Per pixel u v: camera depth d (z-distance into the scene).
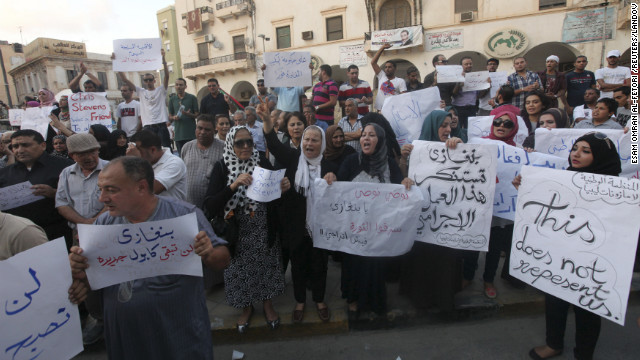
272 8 21.30
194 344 1.76
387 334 2.95
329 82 5.90
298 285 3.01
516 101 5.79
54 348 1.58
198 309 1.80
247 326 2.96
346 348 2.81
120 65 5.86
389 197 2.68
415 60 17.92
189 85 25.56
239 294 2.86
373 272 2.87
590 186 2.15
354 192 2.74
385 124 3.68
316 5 19.97
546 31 15.38
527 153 2.94
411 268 3.07
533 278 2.36
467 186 2.72
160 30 27.91
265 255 2.89
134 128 6.83
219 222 2.73
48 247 1.53
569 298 2.19
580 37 14.84
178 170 2.79
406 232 2.65
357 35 19.11
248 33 22.39
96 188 2.91
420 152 2.88
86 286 1.67
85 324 3.14
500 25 16.14
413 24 17.62
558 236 2.26
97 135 3.89
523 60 5.80
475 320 3.05
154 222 1.59
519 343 2.75
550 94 5.76
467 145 2.71
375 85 19.08
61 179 2.93
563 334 2.46
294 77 5.11
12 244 1.66
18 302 1.46
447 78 5.39
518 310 3.08
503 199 3.01
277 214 2.99
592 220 2.13
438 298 2.96
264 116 3.03
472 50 16.83
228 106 7.09
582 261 2.15
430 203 2.84
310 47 20.44
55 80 31.45
